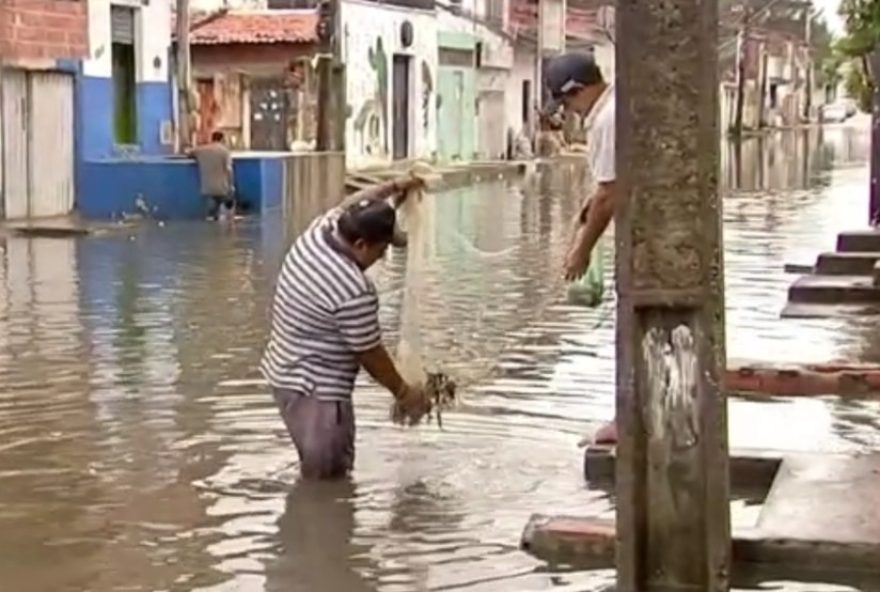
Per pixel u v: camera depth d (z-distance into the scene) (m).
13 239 25.50
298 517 8.48
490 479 9.25
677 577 7.04
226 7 44.94
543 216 31.16
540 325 15.48
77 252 23.33
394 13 48.12
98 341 14.54
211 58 42.88
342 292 9.12
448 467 9.53
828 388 11.81
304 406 9.23
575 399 11.64
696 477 6.96
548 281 19.38
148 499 8.86
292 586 7.33
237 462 9.70
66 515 8.55
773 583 7.26
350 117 44.44
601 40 67.94
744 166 53.62
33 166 29.73
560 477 9.30
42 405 11.48
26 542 8.06
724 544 6.99
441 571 7.53
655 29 6.70
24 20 29.30
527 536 7.86
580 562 7.67
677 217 6.82
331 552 7.85
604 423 10.73
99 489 9.08
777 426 10.59
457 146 55.16
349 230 9.21
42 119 30.00
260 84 42.66
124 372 12.85
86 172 30.78
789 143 79.19
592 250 10.00
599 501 8.74
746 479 9.04
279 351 9.31
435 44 52.28
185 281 19.48
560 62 9.57
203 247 24.14
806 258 21.92
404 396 9.84
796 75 120.50
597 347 14.08
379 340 9.35
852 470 8.74
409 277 19.84
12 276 20.05
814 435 10.27
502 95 59.38
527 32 61.62
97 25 31.91
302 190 34.03
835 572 7.38
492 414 11.06
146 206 30.20
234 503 8.76
